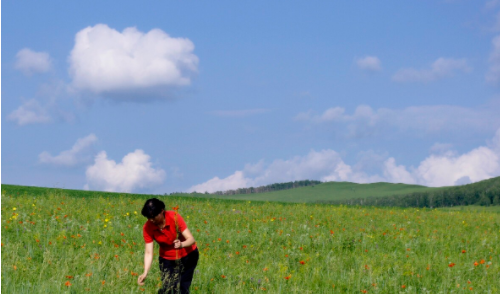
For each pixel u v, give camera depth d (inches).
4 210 542.6
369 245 501.7
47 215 547.8
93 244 412.5
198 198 984.9
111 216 580.1
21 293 245.8
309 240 503.2
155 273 308.0
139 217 600.1
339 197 4891.7
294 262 405.7
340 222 662.5
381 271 365.7
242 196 5511.8
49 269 303.1
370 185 5472.4
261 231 542.3
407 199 4128.9
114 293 262.2
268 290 298.5
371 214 806.5
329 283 329.1
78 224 494.9
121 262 326.3
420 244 524.4
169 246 252.7
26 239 401.7
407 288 322.7
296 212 769.6
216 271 339.9
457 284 336.2
